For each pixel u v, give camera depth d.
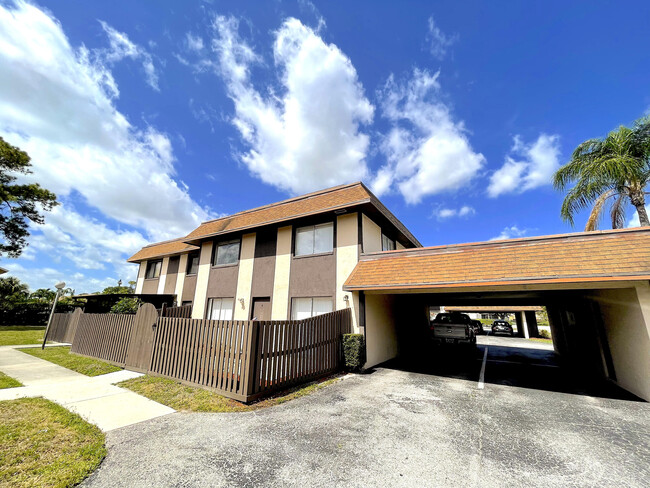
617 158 10.94
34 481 2.74
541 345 18.88
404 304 14.25
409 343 14.39
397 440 3.97
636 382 6.45
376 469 3.20
